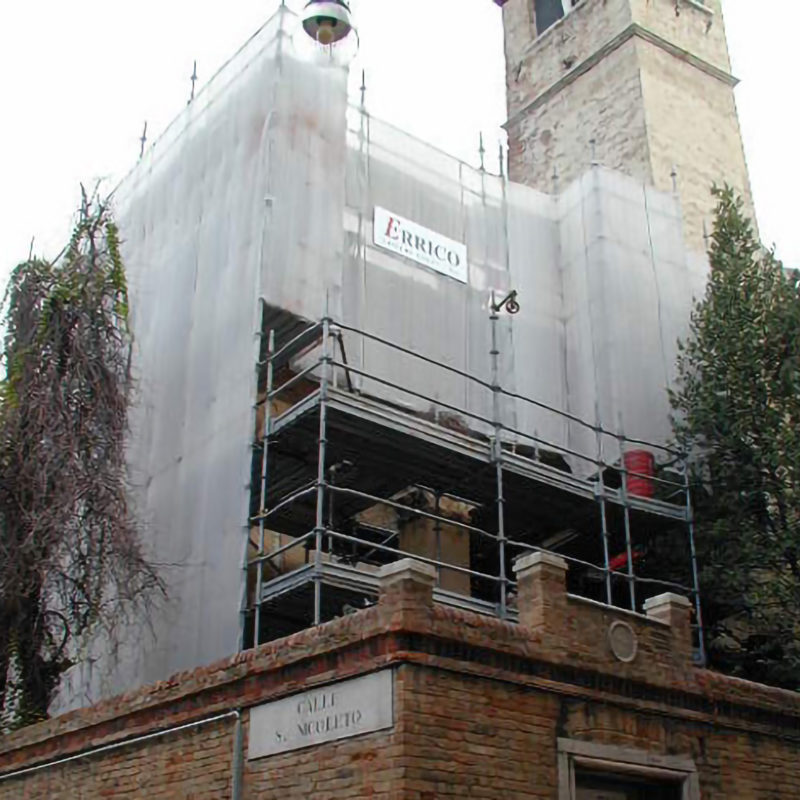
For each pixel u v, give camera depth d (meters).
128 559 16.61
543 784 11.27
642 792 12.56
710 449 20.31
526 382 21.94
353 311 19.66
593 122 30.92
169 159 21.95
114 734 13.34
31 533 15.95
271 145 18.78
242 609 15.66
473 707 10.95
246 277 18.19
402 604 10.71
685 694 13.05
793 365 19.34
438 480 18.45
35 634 16.62
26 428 16.91
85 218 19.03
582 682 12.05
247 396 17.09
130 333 18.39
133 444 19.34
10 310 17.97
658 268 23.53
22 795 14.50
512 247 23.02
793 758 14.02
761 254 24.47
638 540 20.59
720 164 30.64
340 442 16.98
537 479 18.11
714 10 33.00
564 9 33.88
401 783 10.10
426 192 21.97
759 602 18.05
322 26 19.86
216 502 17.03
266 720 11.58
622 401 21.41
